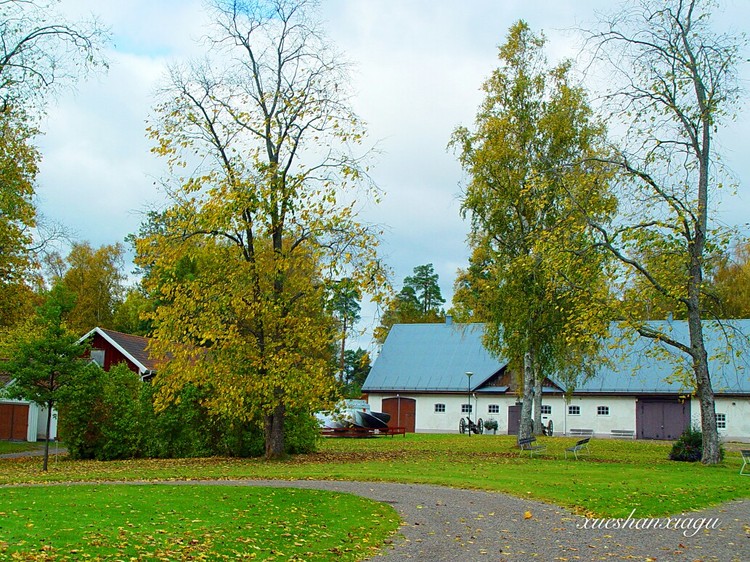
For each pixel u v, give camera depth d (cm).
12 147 3023
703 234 2583
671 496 1727
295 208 2644
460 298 3522
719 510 1590
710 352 5003
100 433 3033
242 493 1656
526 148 3300
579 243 2578
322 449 3447
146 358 4428
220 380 2627
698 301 2688
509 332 3111
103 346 4350
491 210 3241
